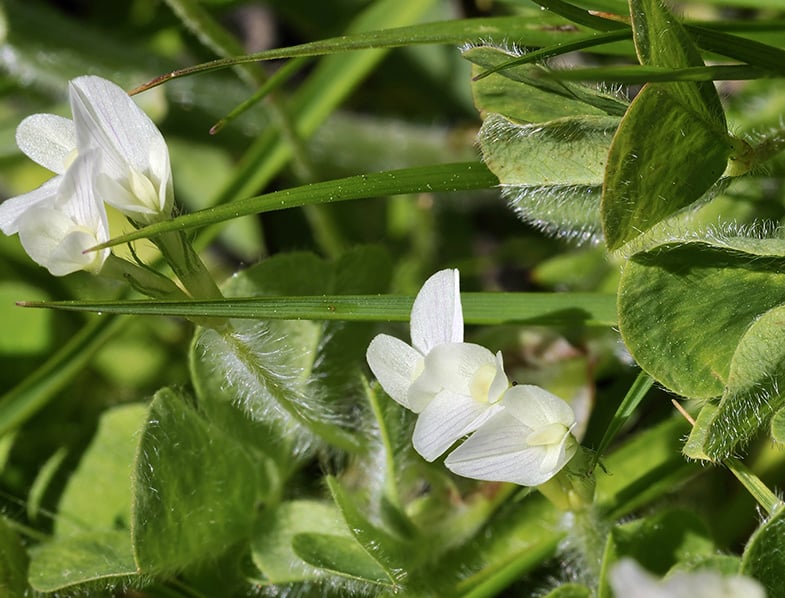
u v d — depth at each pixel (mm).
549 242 224
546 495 181
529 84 182
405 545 188
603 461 191
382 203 233
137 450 184
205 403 191
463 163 185
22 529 197
